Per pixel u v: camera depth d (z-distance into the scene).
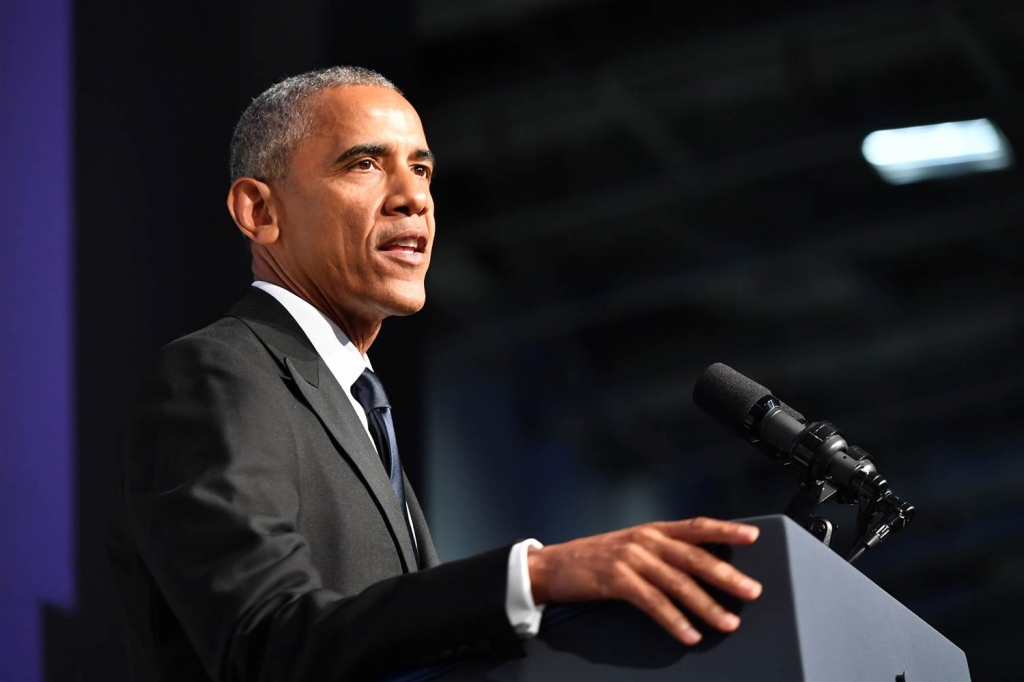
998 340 24.81
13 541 4.44
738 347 24.20
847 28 16.58
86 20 5.14
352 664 2.27
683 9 16.47
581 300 21.61
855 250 21.50
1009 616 33.25
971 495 30.06
